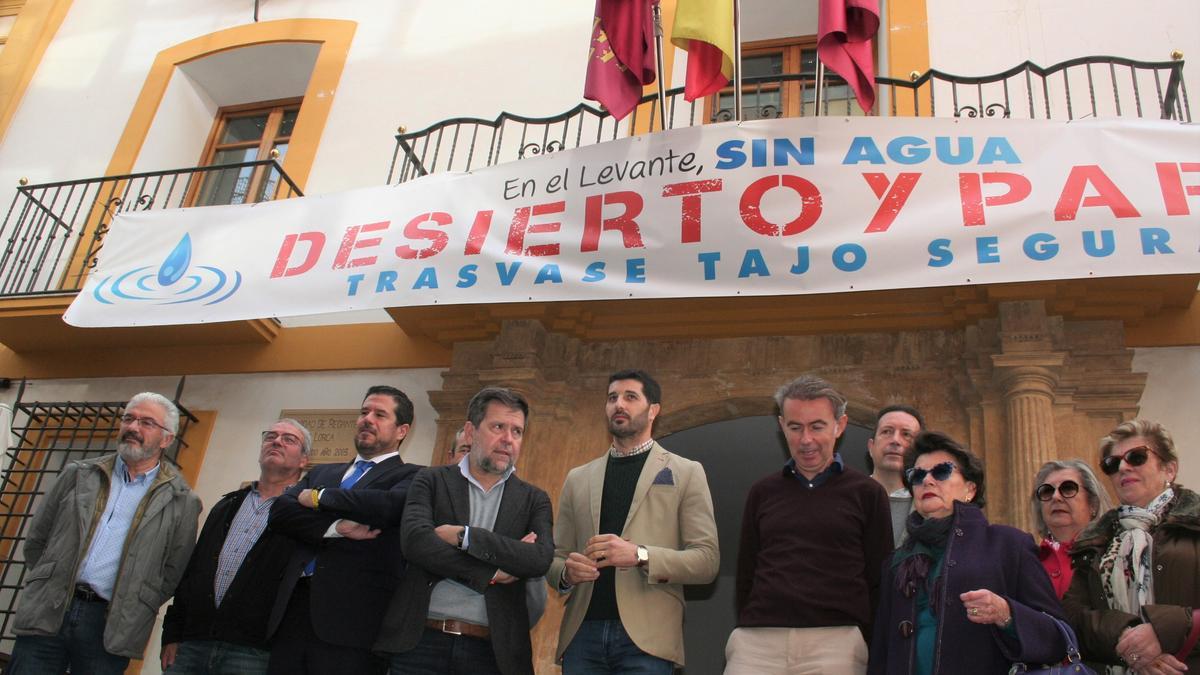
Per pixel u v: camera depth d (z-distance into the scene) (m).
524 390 6.28
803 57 8.34
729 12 5.81
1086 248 5.07
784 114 7.87
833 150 5.58
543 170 6.04
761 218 5.49
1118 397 5.61
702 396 6.23
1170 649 3.02
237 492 4.79
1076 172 5.27
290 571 4.09
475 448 3.97
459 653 3.68
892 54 7.21
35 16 9.84
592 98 5.84
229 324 7.09
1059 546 3.67
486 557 3.60
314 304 6.09
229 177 8.95
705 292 5.40
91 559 4.70
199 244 6.61
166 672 4.36
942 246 5.22
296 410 6.99
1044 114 6.77
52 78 9.48
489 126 7.21
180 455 7.02
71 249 8.20
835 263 5.30
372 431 4.38
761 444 6.46
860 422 6.17
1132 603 3.31
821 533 3.70
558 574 4.00
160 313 6.40
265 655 4.25
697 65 5.93
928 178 5.40
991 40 7.10
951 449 3.46
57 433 7.06
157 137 8.94
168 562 4.84
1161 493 3.50
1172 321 5.78
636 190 5.76
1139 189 5.15
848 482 3.81
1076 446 5.52
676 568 3.77
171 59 9.26
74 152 8.91
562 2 8.39
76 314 6.55
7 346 7.73
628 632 3.77
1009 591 3.15
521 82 8.05
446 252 5.96
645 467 4.16
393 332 7.09
